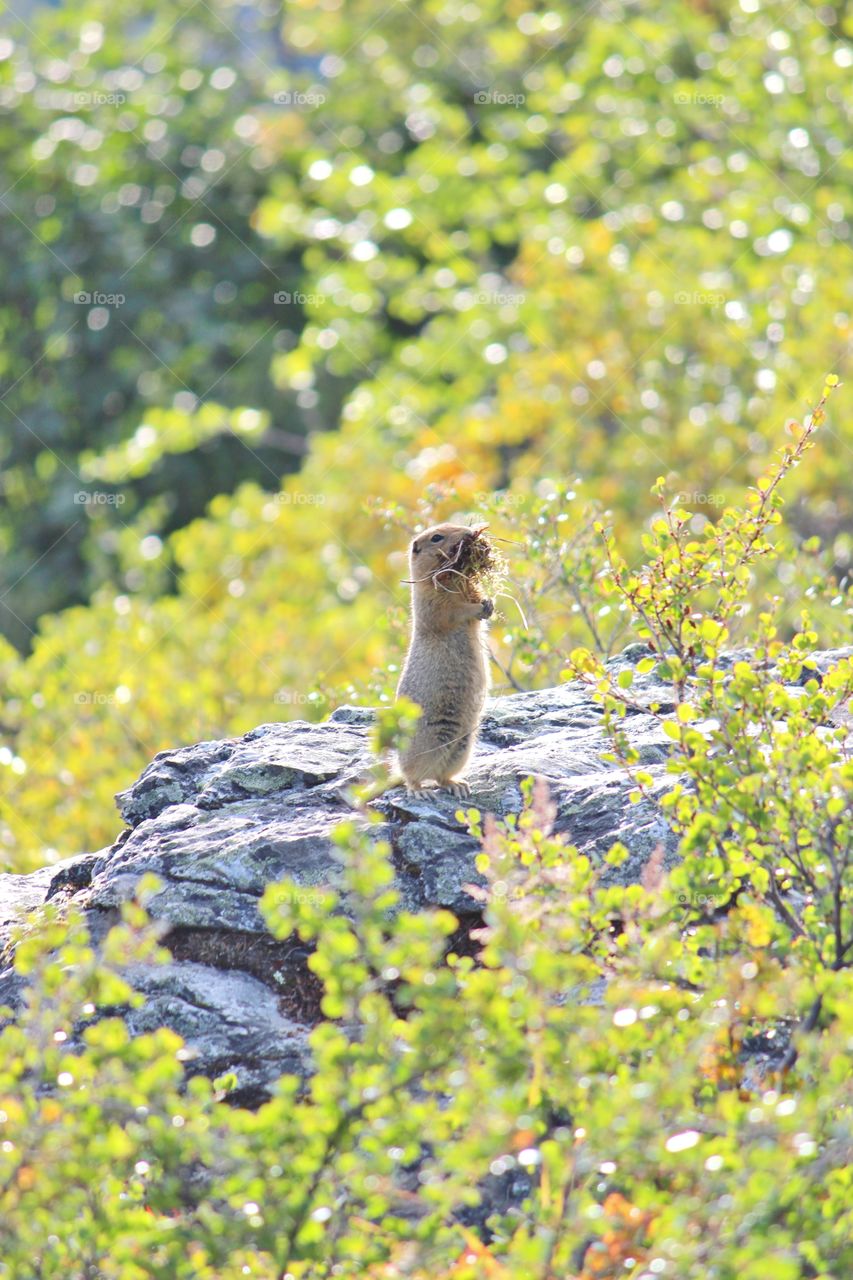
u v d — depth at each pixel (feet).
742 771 23.06
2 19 106.73
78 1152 18.63
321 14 112.68
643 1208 18.44
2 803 50.01
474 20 106.22
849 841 21.72
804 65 79.87
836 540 56.34
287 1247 18.37
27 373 98.68
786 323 66.23
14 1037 19.77
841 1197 18.57
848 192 74.43
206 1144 18.53
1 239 98.37
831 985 19.76
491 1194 22.41
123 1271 18.76
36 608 95.09
